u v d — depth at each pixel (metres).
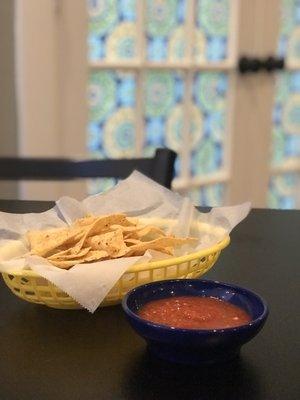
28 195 1.86
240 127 2.40
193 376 0.55
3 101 1.80
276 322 0.66
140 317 0.57
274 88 2.46
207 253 0.73
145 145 2.16
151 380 0.55
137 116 2.11
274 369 0.56
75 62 1.88
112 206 0.89
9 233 0.82
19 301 0.72
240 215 0.84
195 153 2.32
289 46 2.51
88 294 0.64
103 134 2.04
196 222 0.84
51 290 0.67
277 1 2.38
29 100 1.79
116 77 2.03
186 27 2.17
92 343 0.62
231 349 0.56
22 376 0.55
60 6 1.81
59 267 0.67
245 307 0.60
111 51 2.00
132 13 2.02
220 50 2.29
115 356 0.59
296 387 0.54
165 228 0.84
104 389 0.53
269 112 2.47
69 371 0.56
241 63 2.32
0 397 0.52
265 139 2.49
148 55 2.09
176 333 0.54
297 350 0.60
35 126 1.82
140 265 0.67
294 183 2.71
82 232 0.72
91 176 1.36
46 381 0.54
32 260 0.67
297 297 0.74
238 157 2.43
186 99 2.24
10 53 1.77
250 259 0.89
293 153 2.67
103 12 1.95
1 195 1.85
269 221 1.10
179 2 2.13
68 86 1.88
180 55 2.18
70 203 0.87
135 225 0.78
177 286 0.63
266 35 2.37
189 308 0.60
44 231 0.79
